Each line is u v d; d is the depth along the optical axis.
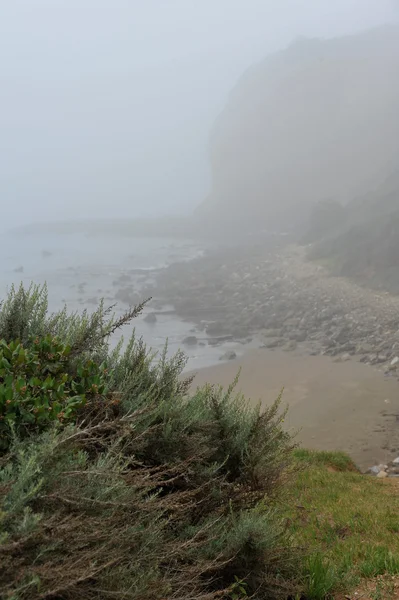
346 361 43.78
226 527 4.33
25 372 3.74
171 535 3.98
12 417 3.13
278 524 4.97
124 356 4.93
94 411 3.99
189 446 4.38
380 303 61.56
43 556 2.60
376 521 7.84
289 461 5.09
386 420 29.09
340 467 14.02
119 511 3.12
